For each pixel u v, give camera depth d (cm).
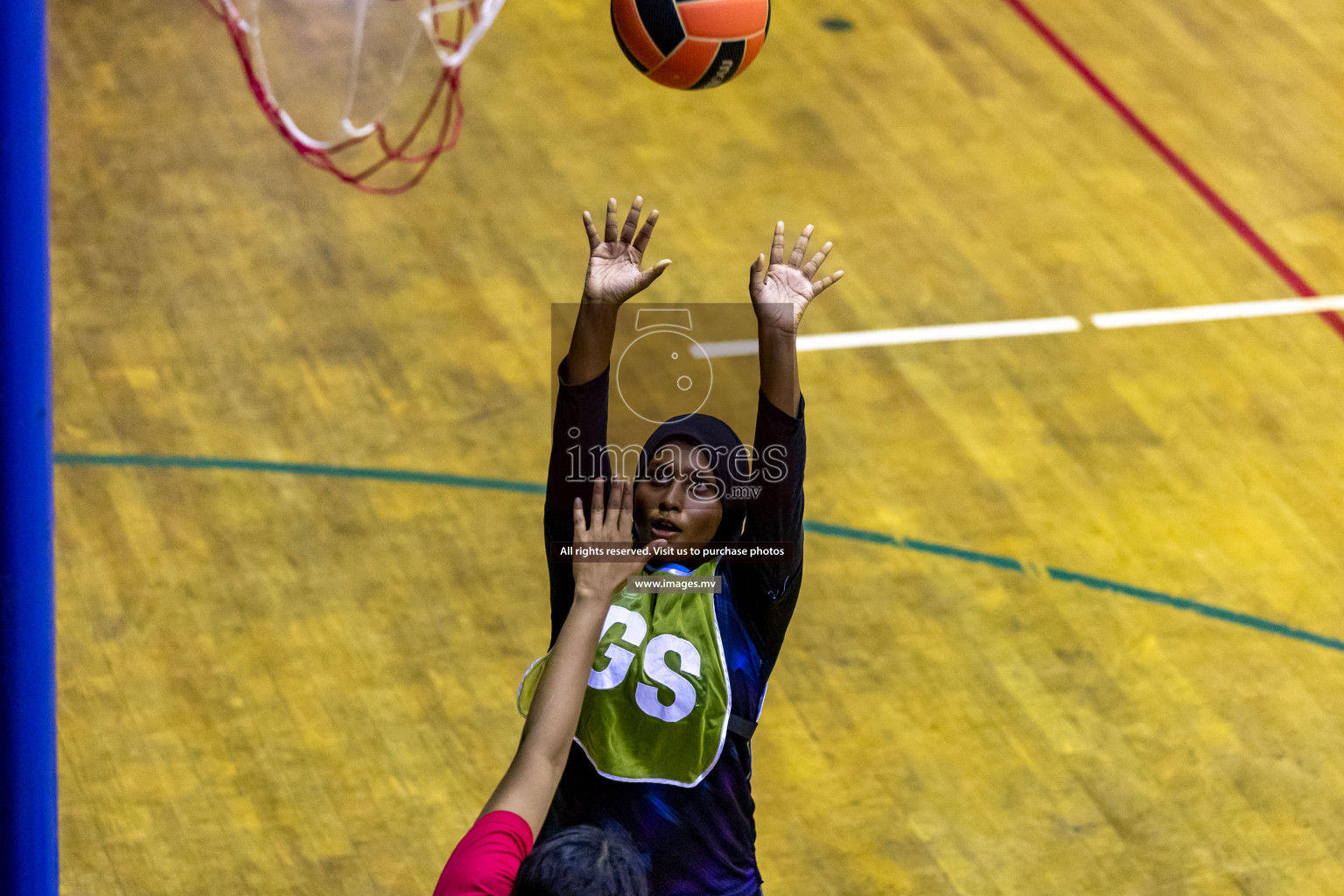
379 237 2619
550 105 3000
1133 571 2089
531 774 822
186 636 1878
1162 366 2480
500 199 2738
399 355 2373
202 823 1645
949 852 1675
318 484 2127
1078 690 1895
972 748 1808
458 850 800
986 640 1962
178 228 2594
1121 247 2742
